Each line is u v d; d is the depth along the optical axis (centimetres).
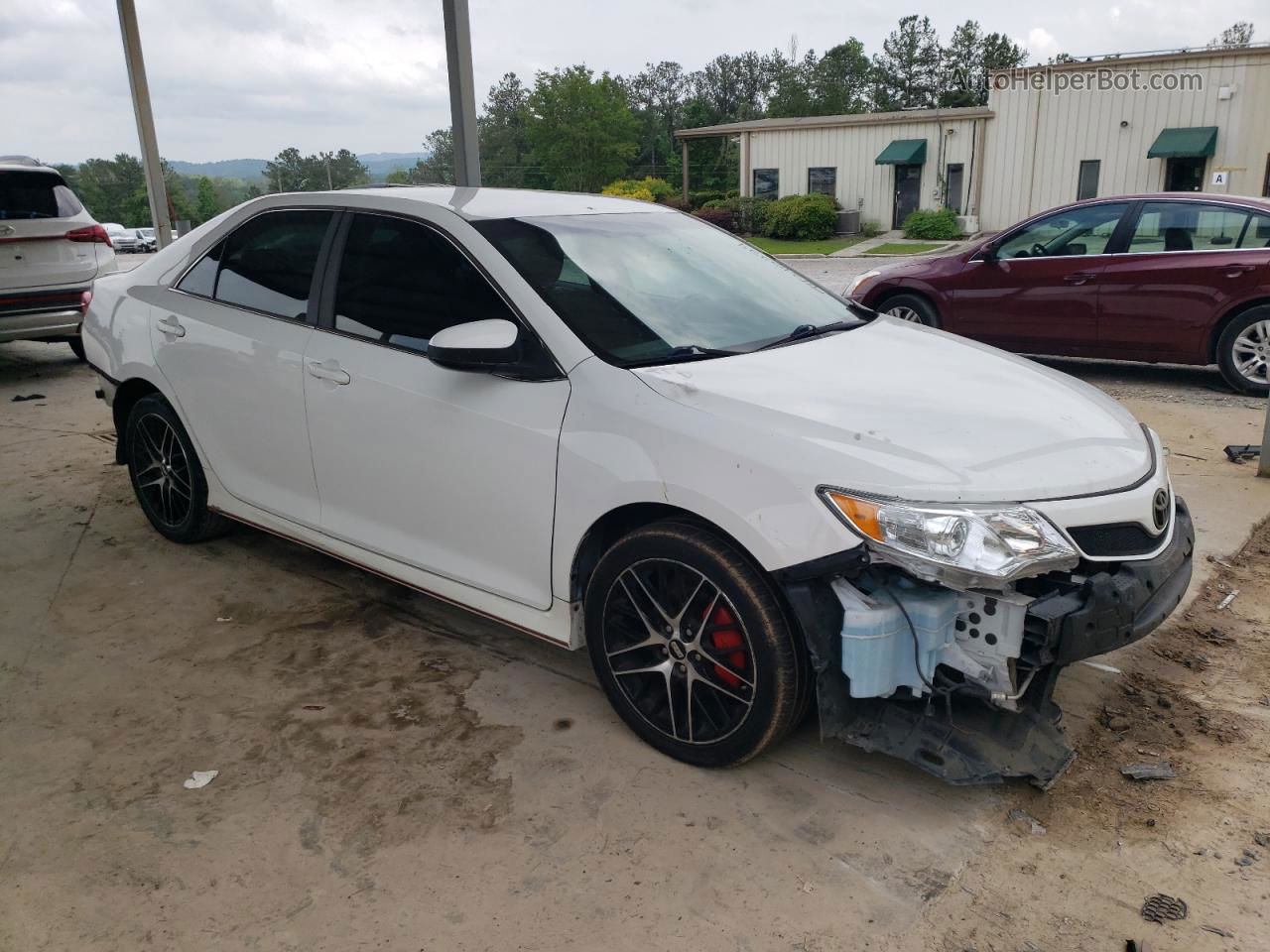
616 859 254
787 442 260
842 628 255
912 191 3169
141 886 247
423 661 360
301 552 465
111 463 614
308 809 276
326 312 366
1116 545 266
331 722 320
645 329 315
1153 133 2666
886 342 354
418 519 342
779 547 253
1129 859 254
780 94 8694
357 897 242
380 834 265
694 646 282
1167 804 275
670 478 270
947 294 878
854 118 3156
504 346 294
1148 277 776
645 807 275
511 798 280
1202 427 663
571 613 307
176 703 333
